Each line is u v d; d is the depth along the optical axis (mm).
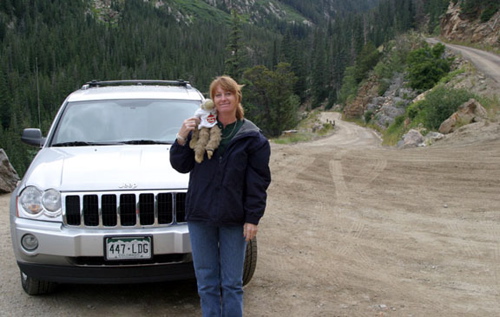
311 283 5164
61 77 155375
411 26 148250
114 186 4328
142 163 4699
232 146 3389
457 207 8453
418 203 8812
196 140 3449
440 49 52312
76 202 4316
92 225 4305
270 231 7203
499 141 16094
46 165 4715
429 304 4633
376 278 5340
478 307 4570
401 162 12727
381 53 113375
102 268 4191
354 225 7547
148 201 4344
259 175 3453
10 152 96188
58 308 4473
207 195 3410
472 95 24062
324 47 186875
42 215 4312
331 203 8961
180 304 4582
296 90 154000
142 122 5684
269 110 78438
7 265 5641
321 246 6500
